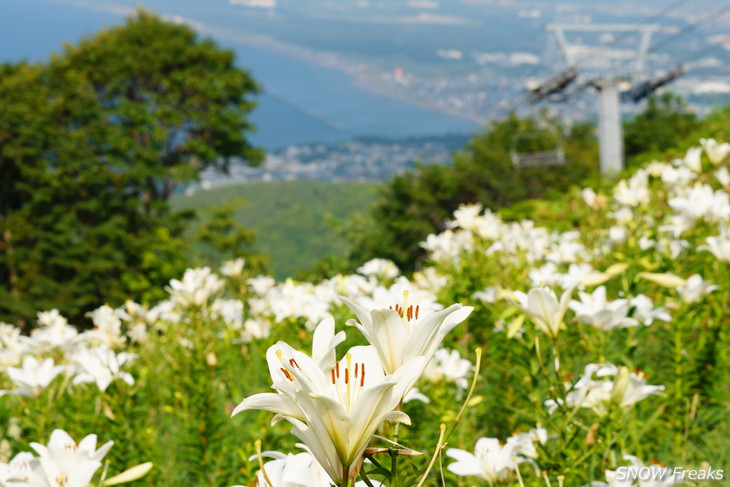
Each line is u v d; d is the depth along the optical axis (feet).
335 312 17.07
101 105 118.42
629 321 9.70
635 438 9.21
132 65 118.83
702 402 11.82
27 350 17.02
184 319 16.12
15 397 15.07
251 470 10.64
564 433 7.97
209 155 121.80
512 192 150.10
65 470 5.86
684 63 78.54
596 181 48.67
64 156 98.99
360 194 481.46
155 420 15.43
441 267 19.13
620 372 7.91
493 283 16.24
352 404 4.01
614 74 81.05
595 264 17.79
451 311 4.38
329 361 4.26
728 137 44.42
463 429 11.24
